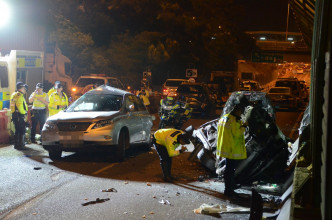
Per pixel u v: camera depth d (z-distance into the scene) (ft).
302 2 43.19
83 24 127.44
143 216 20.02
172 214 20.61
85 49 114.11
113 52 132.05
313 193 13.97
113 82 75.25
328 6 13.04
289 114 87.97
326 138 10.69
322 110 13.50
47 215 19.98
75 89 70.79
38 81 54.70
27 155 35.63
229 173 24.18
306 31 59.52
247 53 183.11
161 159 27.81
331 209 10.39
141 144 38.75
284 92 97.25
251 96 31.99
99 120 33.12
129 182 27.14
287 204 17.84
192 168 32.14
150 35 139.95
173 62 151.23
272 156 25.90
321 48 13.42
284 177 25.98
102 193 24.17
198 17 157.89
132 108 35.78
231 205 22.47
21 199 22.53
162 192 24.75
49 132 33.30
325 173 10.62
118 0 143.33
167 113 41.93
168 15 148.36
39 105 42.52
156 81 150.30
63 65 79.15
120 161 33.91
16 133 38.32
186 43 153.28
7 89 43.65
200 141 32.14
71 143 32.78
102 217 19.81
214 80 101.55
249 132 26.30
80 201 22.43
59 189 24.85
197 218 20.08
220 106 96.32
